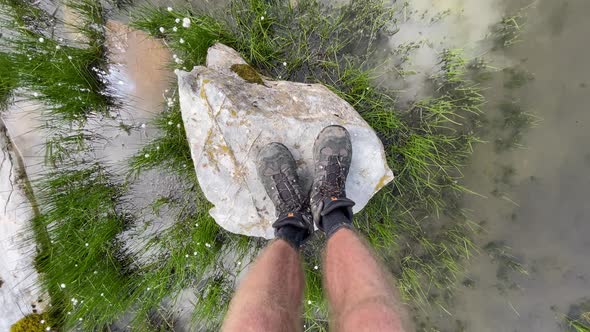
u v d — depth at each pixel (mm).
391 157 1132
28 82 1025
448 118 1156
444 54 1127
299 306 722
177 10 1116
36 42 1033
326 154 917
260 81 1012
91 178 1156
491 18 1115
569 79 1127
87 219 1144
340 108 1009
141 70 1143
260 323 615
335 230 813
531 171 1178
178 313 1248
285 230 832
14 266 1169
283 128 957
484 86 1145
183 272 1146
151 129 1174
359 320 619
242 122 941
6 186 1151
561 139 1154
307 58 1123
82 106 1105
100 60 1129
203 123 951
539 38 1114
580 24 1097
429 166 1162
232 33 1101
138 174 1155
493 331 1253
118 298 1150
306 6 1123
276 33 1130
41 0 1102
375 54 1147
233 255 1187
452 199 1196
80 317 1124
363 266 722
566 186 1176
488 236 1216
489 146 1169
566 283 1219
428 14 1123
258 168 940
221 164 969
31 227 1156
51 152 1124
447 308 1260
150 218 1199
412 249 1207
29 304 1178
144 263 1189
